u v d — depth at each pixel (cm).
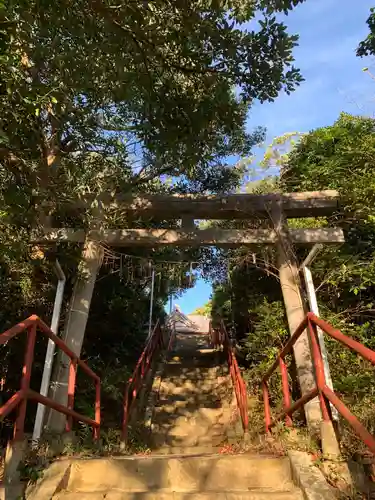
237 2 418
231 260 802
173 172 704
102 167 571
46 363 450
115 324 761
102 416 657
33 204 400
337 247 632
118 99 432
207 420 695
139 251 781
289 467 316
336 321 571
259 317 686
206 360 1048
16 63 294
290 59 411
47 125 474
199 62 402
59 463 310
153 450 575
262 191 764
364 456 310
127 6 349
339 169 715
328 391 311
